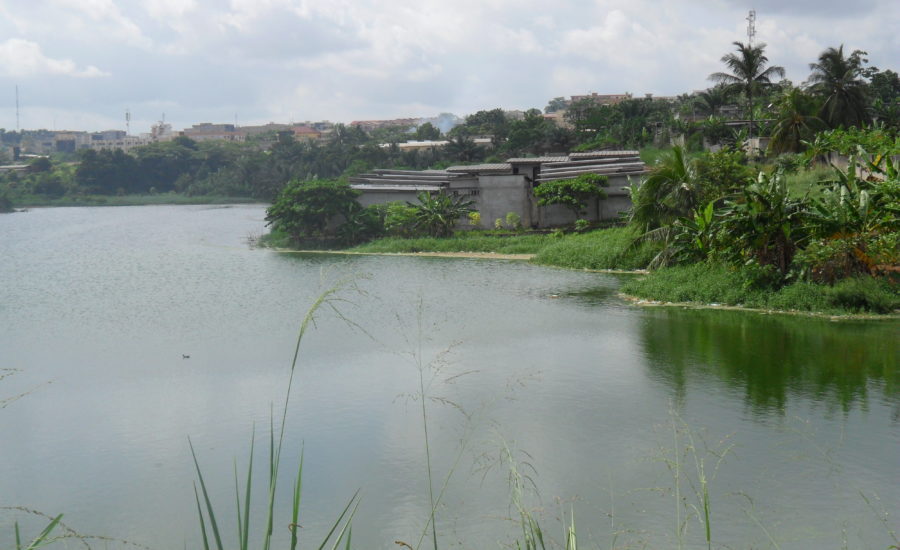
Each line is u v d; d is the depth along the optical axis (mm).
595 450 15656
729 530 11711
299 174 175125
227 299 41844
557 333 29234
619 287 43031
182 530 12844
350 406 19781
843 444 15438
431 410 19109
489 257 64250
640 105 123562
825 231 32281
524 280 47688
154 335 31531
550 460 15164
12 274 55781
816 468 14156
